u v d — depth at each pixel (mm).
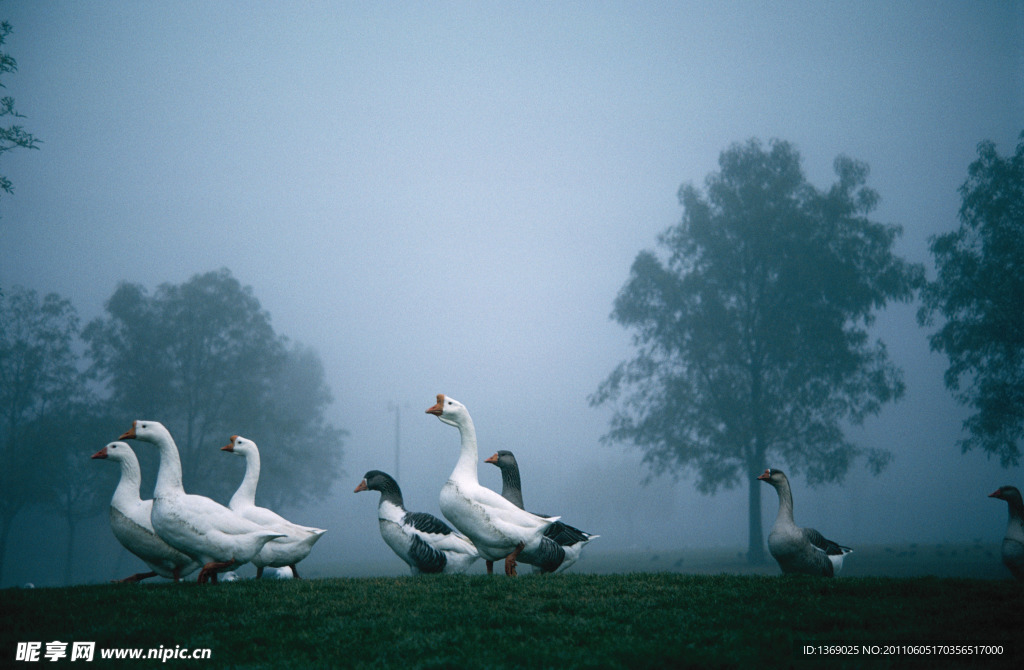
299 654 6543
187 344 42875
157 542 10742
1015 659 6391
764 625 7395
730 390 37219
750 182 39250
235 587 9602
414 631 7105
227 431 42656
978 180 31109
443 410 11312
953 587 9484
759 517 35719
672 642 6688
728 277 38844
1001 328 29328
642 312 39969
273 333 45906
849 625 7473
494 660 6156
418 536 11477
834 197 37969
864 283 37062
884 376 36719
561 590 8906
